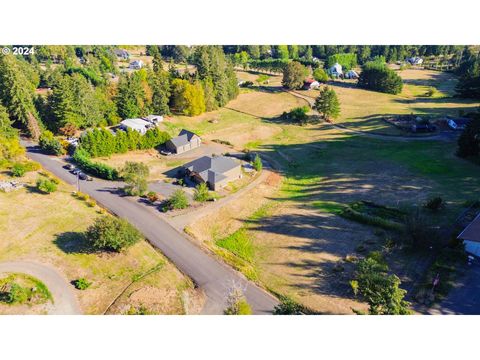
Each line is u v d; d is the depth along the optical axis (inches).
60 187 2159.2
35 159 2566.4
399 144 2984.7
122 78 3408.0
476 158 2449.6
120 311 1270.9
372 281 1318.9
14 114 2935.5
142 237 1690.5
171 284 1430.9
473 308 1255.5
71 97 2997.0
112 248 1574.8
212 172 2298.2
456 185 2124.8
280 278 1498.5
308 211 2018.9
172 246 1675.7
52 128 3083.2
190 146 2994.6
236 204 2127.2
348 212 1914.4
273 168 2677.2
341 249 1652.3
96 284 1402.6
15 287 1289.4
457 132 3159.5
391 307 1198.3
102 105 3275.1
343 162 2709.2
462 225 1706.4
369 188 2219.5
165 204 2042.3
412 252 1574.8
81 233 1690.5
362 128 3491.6
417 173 2352.4
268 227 1897.1
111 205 2016.5
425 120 3321.9
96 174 2375.7
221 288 1427.2
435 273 1419.8
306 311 1280.8
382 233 1731.1
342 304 1326.3
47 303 1294.3
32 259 1496.1
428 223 1697.8
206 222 1929.1
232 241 1798.7
